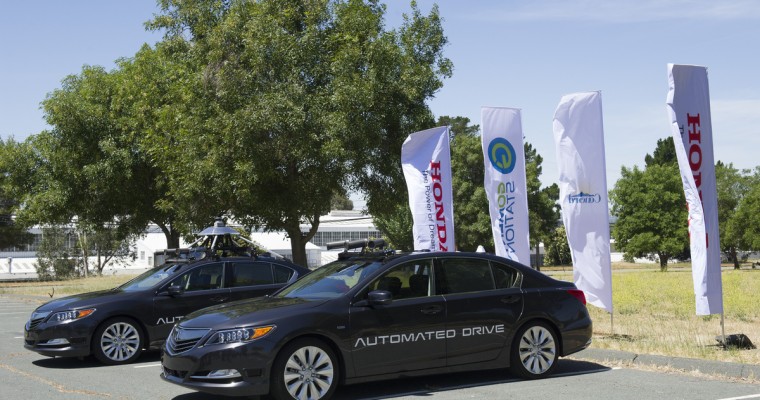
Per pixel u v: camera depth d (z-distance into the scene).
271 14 22.11
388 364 8.23
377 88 20.97
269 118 20.11
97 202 29.88
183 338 7.91
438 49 23.56
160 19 26.19
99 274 58.41
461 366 8.67
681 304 19.00
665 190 62.00
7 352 12.41
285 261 12.41
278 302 8.34
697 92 11.05
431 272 8.77
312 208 22.50
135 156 28.42
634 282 31.16
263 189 21.83
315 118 20.62
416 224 14.20
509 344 8.98
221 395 8.19
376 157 22.08
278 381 7.60
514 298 9.07
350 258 9.29
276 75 21.42
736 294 22.66
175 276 11.49
